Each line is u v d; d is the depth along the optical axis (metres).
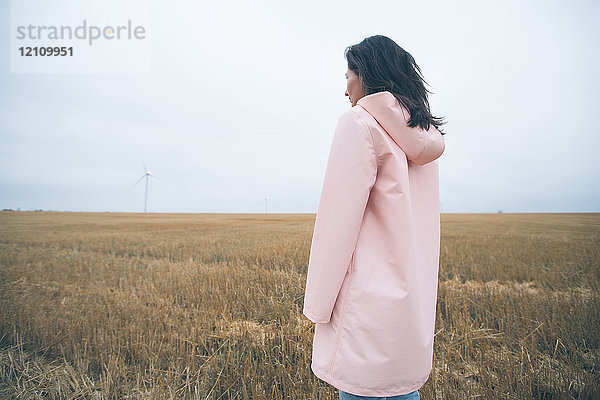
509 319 3.19
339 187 1.02
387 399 1.06
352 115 1.07
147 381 2.32
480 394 2.05
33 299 4.23
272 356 2.61
